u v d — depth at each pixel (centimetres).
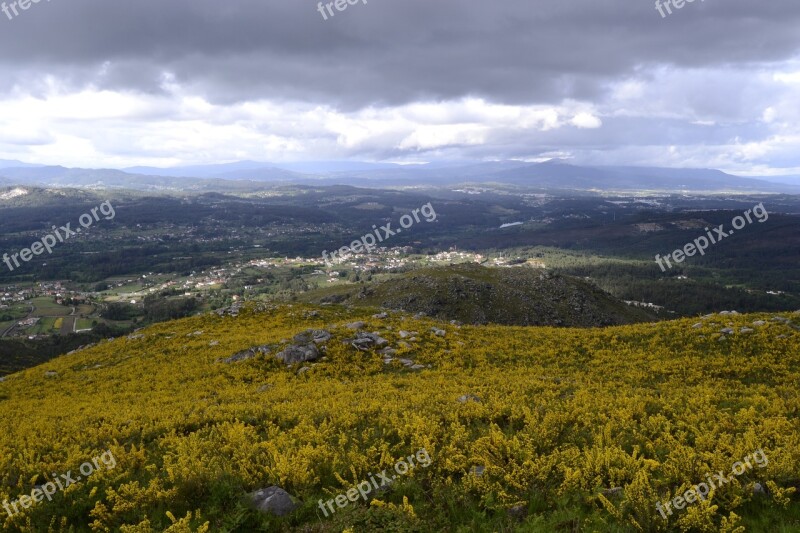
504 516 942
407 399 1975
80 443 1591
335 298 14275
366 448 1377
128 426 1789
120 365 3612
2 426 2048
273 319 5000
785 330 2895
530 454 1169
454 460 1187
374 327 3816
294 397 2175
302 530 929
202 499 1078
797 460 1050
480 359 3077
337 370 2983
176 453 1383
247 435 1508
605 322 12250
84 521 1065
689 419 1512
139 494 1066
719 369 2495
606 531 852
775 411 1599
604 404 1733
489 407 1733
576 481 1003
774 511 893
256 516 973
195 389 2720
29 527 1023
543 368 2830
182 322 5194
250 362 3209
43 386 3262
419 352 3250
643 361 2789
